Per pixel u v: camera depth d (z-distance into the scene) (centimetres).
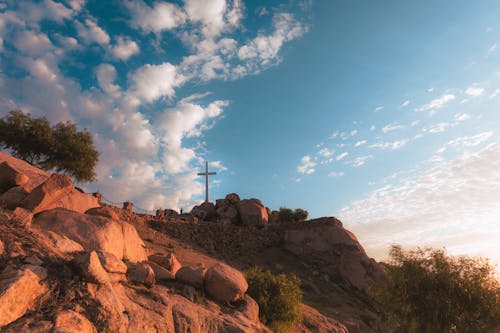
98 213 1550
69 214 1278
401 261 2306
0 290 695
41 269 819
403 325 2197
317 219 4484
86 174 3728
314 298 3253
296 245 4256
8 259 814
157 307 1048
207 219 5438
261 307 1809
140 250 1557
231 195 5884
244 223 5250
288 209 5516
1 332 657
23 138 3397
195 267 1427
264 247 4244
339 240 4141
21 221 997
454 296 2089
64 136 3631
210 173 6134
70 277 864
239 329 1202
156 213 3912
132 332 882
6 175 1418
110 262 1016
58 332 703
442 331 2050
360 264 3775
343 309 3123
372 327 2941
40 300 762
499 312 1959
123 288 1052
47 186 1202
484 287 2050
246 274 1998
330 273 3884
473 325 1995
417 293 2155
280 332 1797
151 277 1192
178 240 3591
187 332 1059
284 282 1948
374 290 2477
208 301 1333
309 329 2203
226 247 3969
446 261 2191
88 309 819
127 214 3425
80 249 1076
